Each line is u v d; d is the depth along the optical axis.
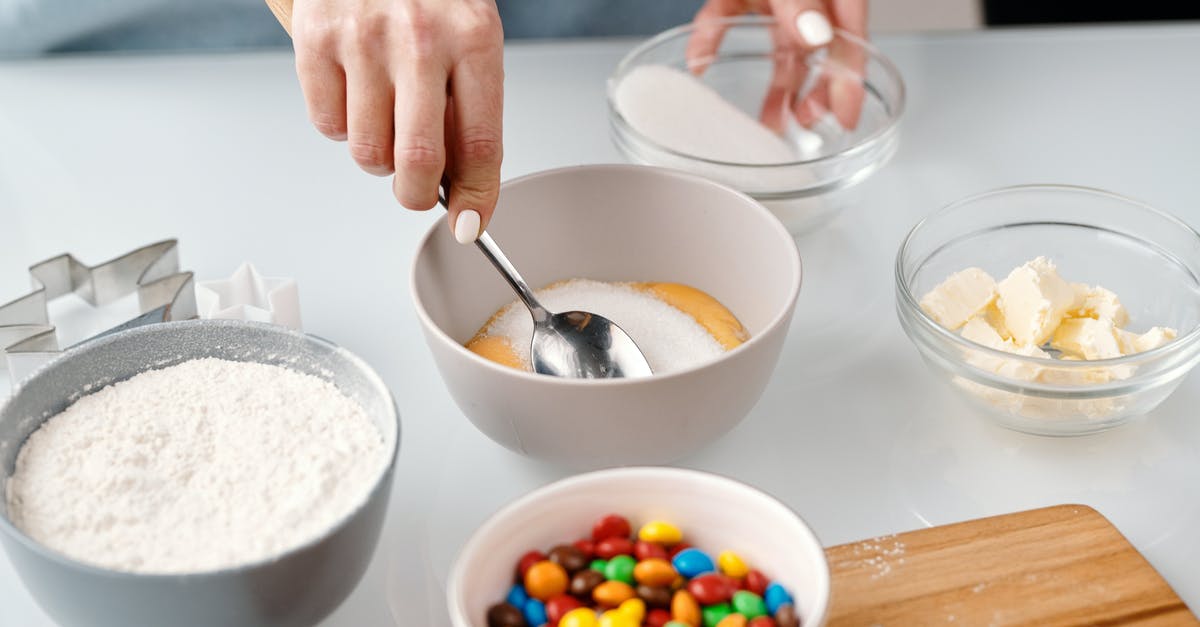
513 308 0.92
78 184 1.04
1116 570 0.81
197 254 0.99
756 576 0.78
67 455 0.78
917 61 1.16
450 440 0.89
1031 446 0.89
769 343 0.82
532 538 0.79
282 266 0.99
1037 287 0.89
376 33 0.83
